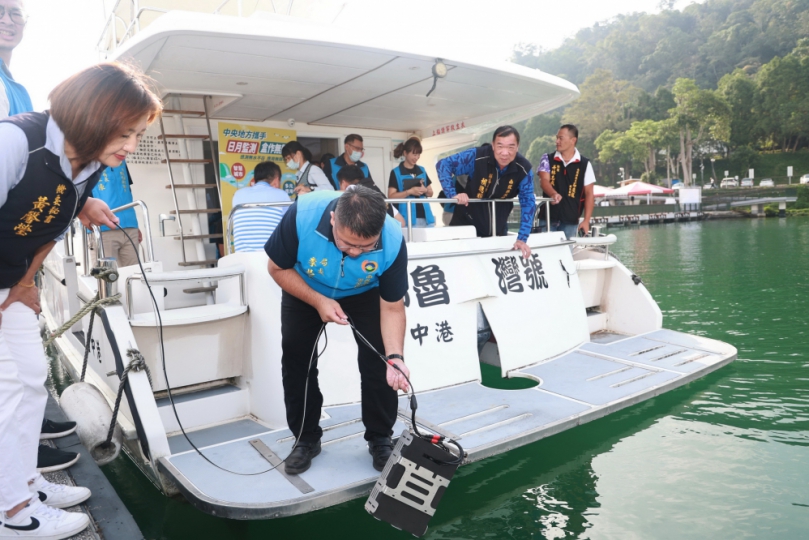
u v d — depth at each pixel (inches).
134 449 130.2
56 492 90.4
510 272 176.9
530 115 259.1
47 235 75.5
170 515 109.7
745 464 120.0
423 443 83.7
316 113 245.3
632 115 3735.2
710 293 345.4
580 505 107.1
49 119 68.5
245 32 144.5
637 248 737.6
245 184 235.8
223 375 140.3
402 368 90.2
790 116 3334.2
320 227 87.4
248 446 115.6
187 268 207.8
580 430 133.3
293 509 91.4
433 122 280.1
